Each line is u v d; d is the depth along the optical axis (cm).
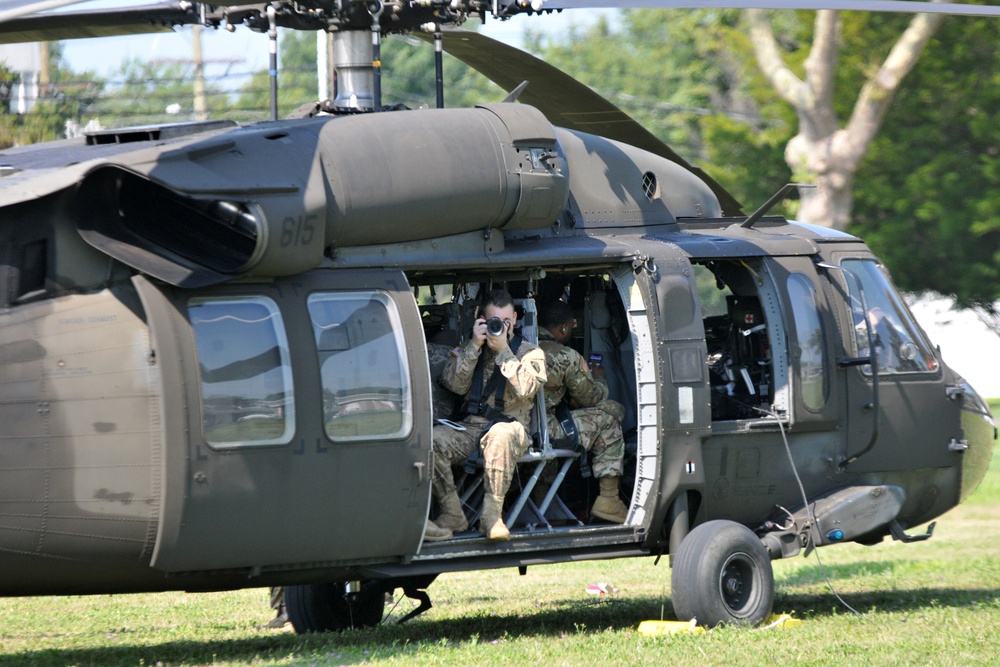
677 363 2973
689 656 2577
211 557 2431
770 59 8656
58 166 2491
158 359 2347
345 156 2595
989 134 9306
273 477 2452
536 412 2950
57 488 2386
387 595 3584
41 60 9456
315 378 2512
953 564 4459
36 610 3728
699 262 3225
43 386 2384
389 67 15562
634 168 3256
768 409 3209
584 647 2683
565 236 3064
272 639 3041
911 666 2473
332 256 2614
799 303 3228
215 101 11619
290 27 2828
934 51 9331
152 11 2769
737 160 10262
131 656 2756
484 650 2661
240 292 2473
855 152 8438
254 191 2403
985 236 9900
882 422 3338
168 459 2344
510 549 2806
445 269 2794
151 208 2484
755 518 3198
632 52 14575
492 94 15800
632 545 3033
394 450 2592
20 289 2417
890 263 9812
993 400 12962
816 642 2747
